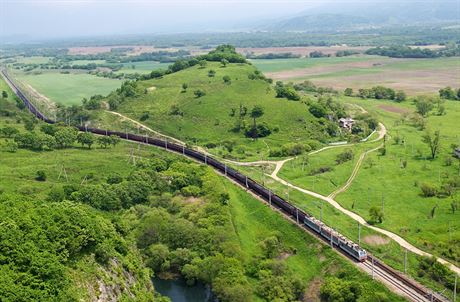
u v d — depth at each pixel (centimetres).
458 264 13575
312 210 17462
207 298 13912
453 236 14862
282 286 13600
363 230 15738
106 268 11031
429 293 12025
